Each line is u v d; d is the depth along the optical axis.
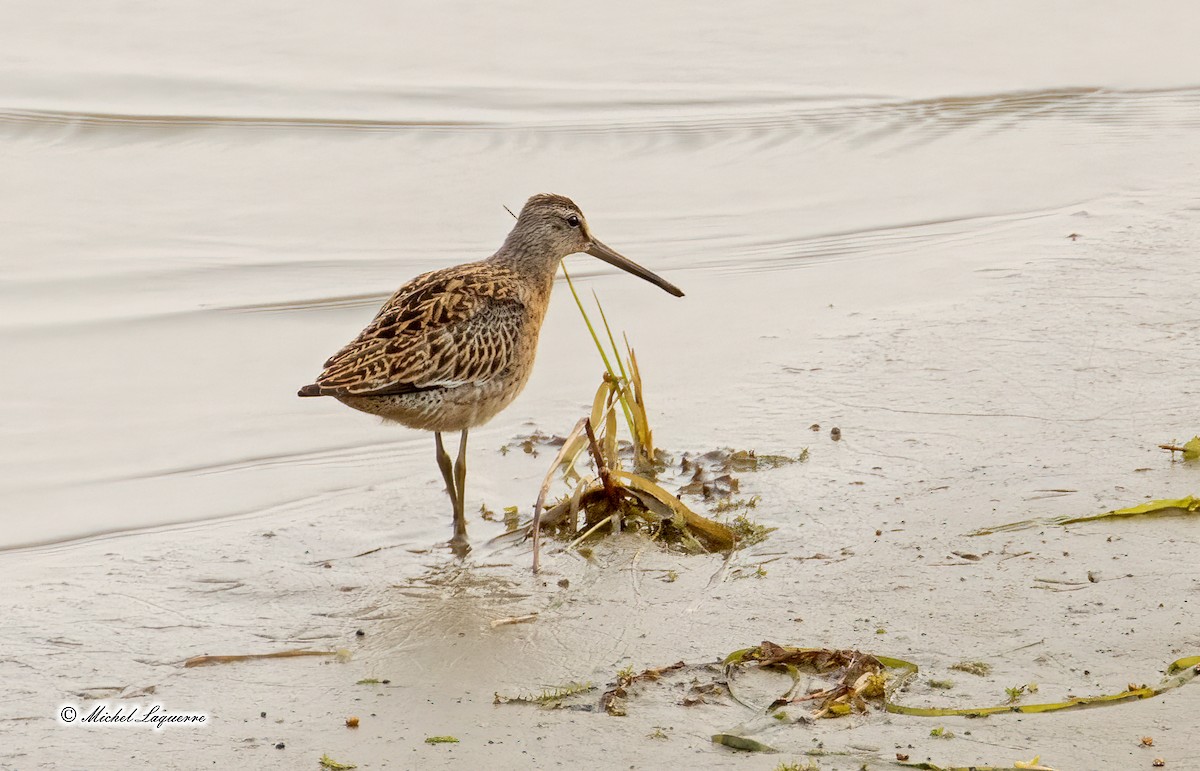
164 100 22.11
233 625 8.94
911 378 12.61
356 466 11.88
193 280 16.20
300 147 20.59
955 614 8.46
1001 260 15.75
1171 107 21.55
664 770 6.99
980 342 13.30
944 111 21.80
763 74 23.52
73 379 13.66
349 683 8.09
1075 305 14.02
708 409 12.32
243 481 11.57
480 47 24.64
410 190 19.08
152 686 8.12
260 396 13.38
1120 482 10.16
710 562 9.57
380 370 10.12
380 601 9.24
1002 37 25.16
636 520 10.25
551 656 8.32
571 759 7.14
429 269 16.50
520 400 13.05
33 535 10.53
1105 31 25.28
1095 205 17.48
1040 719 7.25
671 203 18.52
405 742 7.39
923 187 18.72
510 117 21.72
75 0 26.31
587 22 25.91
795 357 13.43
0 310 15.27
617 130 21.22
